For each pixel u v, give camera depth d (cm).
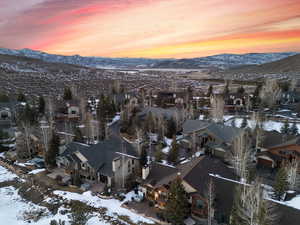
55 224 2748
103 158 3872
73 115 7244
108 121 7019
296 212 2256
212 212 2575
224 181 2838
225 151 4344
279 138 4384
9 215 3167
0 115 7000
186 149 5012
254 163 4216
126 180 3619
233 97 7956
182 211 2602
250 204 2191
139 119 6275
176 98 8931
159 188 2998
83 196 3384
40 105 7388
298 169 3597
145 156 3862
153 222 2775
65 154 4222
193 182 2839
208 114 7150
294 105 7862
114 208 3080
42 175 4084
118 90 10881
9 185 3934
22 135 4938
